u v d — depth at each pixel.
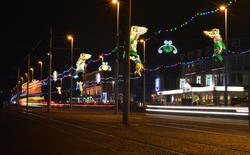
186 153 9.01
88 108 67.12
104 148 9.56
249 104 20.16
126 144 10.75
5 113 40.22
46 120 24.61
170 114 38.81
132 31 36.69
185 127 18.53
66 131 15.25
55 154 8.45
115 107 36.09
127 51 20.55
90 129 16.44
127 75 20.42
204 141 11.85
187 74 67.00
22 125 19.25
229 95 49.81
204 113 35.69
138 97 84.56
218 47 46.59
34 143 10.73
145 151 9.23
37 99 87.38
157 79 75.69
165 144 10.89
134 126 18.81
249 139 12.65
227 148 10.11
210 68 58.59
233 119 28.23
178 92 59.41
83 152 8.78
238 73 53.28
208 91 51.56
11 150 9.20
